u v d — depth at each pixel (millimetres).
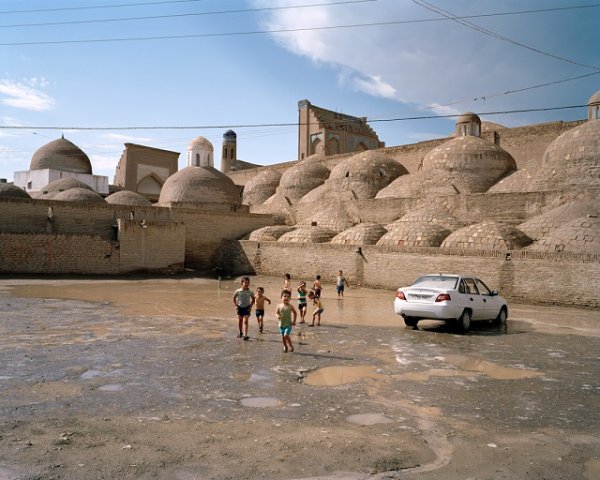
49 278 23297
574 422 5234
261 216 34375
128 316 12680
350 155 39344
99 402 5625
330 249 24250
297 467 4000
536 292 16750
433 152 30062
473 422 5207
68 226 27562
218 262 31391
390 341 9805
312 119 53219
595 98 26078
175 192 36594
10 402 5562
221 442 4508
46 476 3734
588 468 4102
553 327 11953
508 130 32000
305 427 4953
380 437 4715
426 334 10703
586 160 23547
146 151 49406
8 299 15633
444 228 23656
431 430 4941
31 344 8797
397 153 37812
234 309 14648
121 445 4391
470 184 28031
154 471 3865
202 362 7688
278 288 22688
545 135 30172
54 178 39594
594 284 15492
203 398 5855
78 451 4234
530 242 20500
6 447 4289
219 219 32438
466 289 11500
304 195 38062
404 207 28906
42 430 4723
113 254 26328
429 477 3873
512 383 6781
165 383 6461
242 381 6629
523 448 4512
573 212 20797
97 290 19500
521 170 27469
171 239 28438
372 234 25203
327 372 7250
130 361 7656
